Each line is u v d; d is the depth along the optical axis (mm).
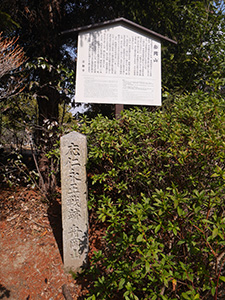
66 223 2355
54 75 3787
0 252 2666
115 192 3008
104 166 2703
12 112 3996
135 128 2498
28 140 3869
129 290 1286
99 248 2680
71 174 2314
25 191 4117
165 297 1181
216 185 1479
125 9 4070
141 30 3188
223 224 1155
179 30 4266
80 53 3039
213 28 3707
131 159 2396
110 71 3086
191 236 1363
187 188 1941
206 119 2082
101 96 3035
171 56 3781
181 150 1887
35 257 2604
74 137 2281
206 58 3781
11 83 3455
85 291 2166
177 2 4086
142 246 1282
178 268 1268
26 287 2217
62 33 3057
